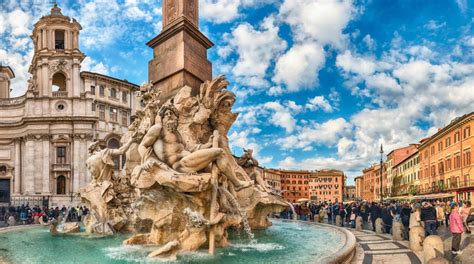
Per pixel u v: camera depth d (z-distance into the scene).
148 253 7.59
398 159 87.75
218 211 8.27
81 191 12.30
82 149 54.97
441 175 54.41
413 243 9.68
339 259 6.75
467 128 45.78
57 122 54.91
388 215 15.84
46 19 56.88
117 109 61.31
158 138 8.49
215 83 11.55
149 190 8.41
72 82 56.75
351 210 21.88
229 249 8.15
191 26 12.45
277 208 11.77
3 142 57.03
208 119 11.47
